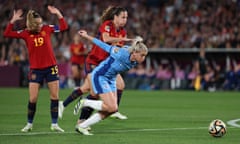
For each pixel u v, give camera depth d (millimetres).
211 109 60000
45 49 38094
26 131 38562
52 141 33312
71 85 104688
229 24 102625
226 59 98875
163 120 47531
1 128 40688
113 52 35406
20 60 106688
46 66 38188
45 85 105125
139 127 41906
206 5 110750
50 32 38562
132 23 112375
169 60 102062
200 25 106000
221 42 98500
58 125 42781
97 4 121938
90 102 36062
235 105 65812
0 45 112938
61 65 105188
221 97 79750
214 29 102375
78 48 84062
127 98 77688
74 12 120062
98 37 43125
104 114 36344
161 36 105562
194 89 97375
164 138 35281
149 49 101312
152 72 101562
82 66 85875
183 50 99750
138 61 35281
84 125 36562
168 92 92500
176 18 109500
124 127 41875
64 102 43938
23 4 120125
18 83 106188
